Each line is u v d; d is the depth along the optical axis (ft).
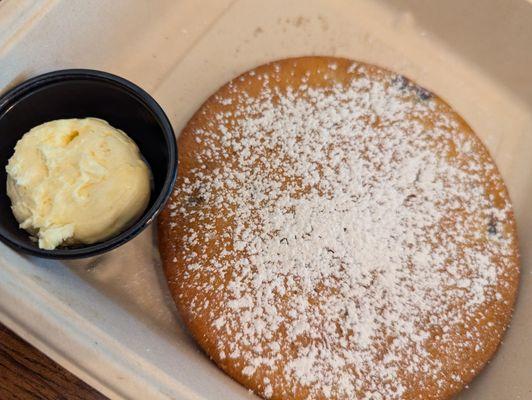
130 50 0.65
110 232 0.49
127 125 0.55
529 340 0.53
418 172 0.59
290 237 0.55
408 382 0.51
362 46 0.68
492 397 0.52
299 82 0.62
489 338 0.54
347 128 0.60
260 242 0.55
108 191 0.48
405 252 0.55
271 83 0.61
